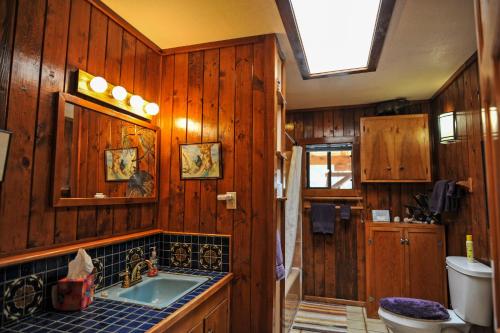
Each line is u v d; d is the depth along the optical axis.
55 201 1.35
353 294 3.48
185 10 1.73
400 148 3.24
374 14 1.72
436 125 3.26
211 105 2.11
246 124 2.02
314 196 3.69
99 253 1.59
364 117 3.38
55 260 1.34
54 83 1.38
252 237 1.94
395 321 2.17
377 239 3.13
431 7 1.70
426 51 2.23
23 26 1.25
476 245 2.29
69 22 1.47
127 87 1.87
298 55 2.23
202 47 2.14
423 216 3.14
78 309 1.29
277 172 2.15
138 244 1.89
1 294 1.13
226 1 1.65
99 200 1.61
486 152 0.74
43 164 1.32
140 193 1.95
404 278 3.03
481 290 2.05
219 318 1.77
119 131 1.78
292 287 2.94
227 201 2.00
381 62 2.42
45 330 1.12
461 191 2.55
